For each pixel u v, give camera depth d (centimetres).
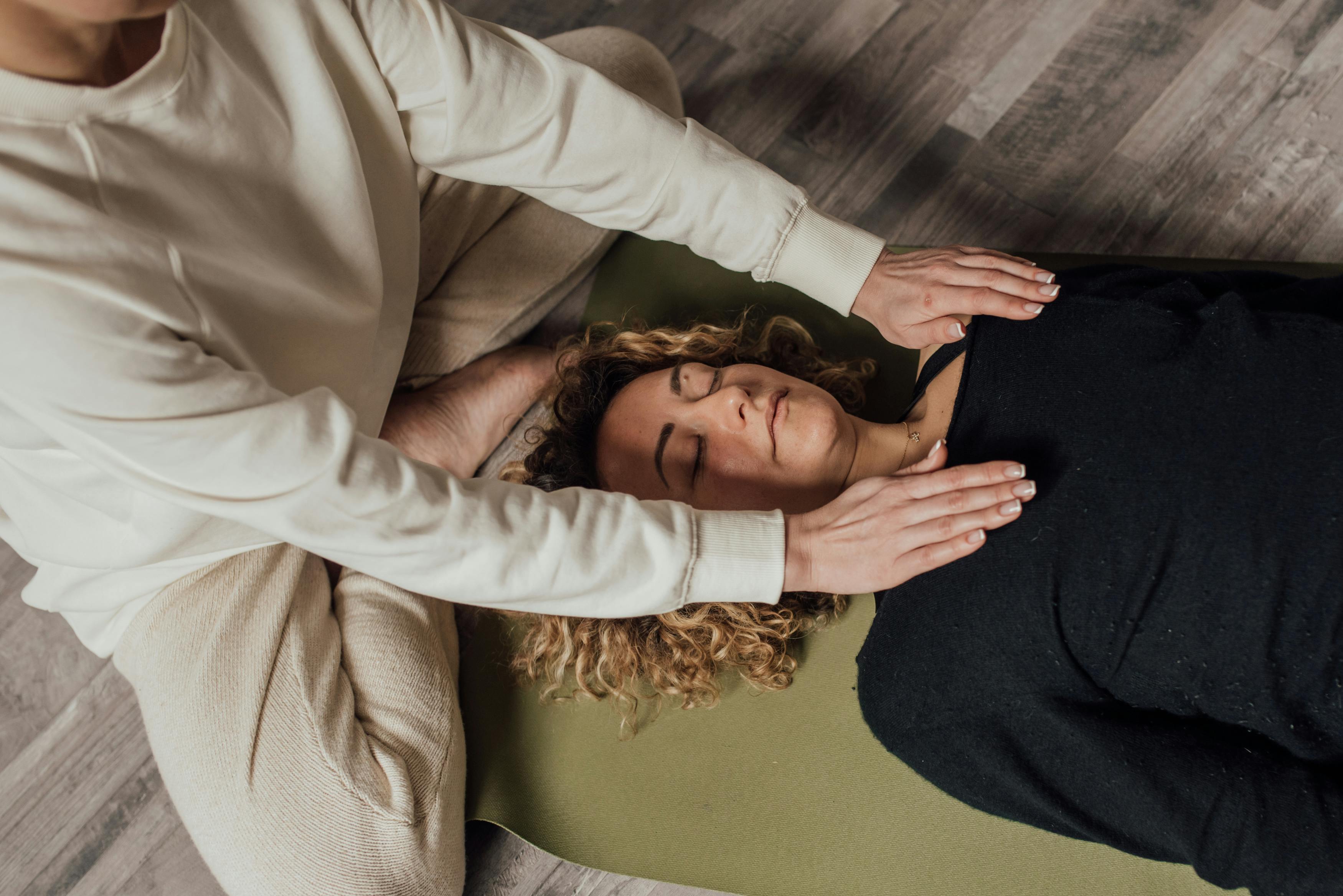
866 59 190
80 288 77
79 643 170
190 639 126
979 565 105
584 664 140
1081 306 112
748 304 172
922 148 181
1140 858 127
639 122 116
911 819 135
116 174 85
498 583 96
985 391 114
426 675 136
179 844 158
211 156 96
